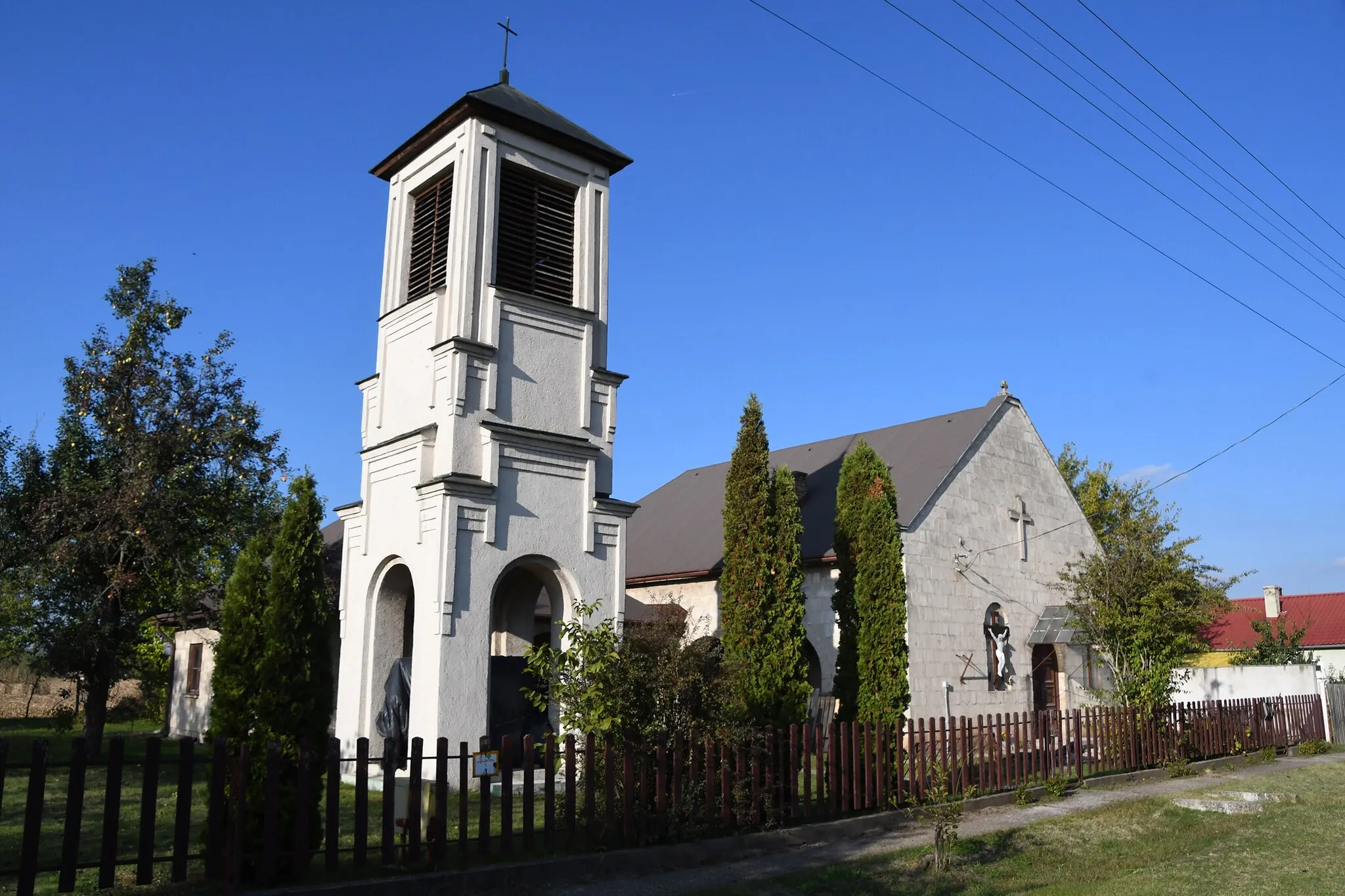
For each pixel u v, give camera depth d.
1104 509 39.53
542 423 17.06
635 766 11.24
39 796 7.71
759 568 14.23
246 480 23.95
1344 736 27.58
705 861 11.14
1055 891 9.91
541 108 18.83
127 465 22.75
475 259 16.81
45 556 22.12
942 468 24.22
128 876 9.55
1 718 36.44
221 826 8.46
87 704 22.81
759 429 14.84
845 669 16.64
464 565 15.44
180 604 22.95
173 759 8.48
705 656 12.50
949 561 23.52
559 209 18.42
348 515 17.86
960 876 10.64
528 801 10.24
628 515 17.66
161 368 23.56
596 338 18.23
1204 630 37.62
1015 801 15.77
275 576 9.85
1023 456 26.53
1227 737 22.83
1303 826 13.94
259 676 9.48
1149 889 9.96
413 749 9.59
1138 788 17.97
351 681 16.98
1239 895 9.67
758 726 13.11
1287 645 39.06
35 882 9.24
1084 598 22.77
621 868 10.43
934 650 22.61
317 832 9.19
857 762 13.84
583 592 16.80
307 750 9.12
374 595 17.05
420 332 17.31
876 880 10.38
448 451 15.91
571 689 11.49
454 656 15.12
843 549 17.09
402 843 9.51
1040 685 25.55
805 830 12.45
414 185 18.64
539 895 9.49
